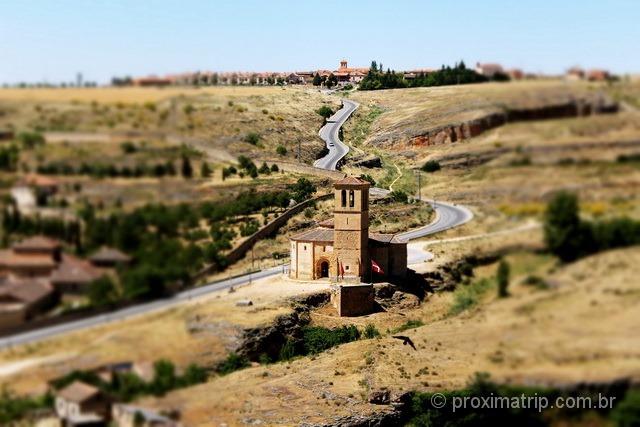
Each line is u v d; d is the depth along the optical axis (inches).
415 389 3531.0
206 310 2861.7
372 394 3592.5
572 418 2247.8
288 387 3703.3
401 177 6737.2
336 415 3472.0
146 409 2096.5
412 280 4869.6
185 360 2268.7
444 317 3914.9
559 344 2356.1
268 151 7239.2
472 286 3011.8
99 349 2044.8
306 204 6333.7
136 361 2118.6
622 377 2218.3
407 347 3966.5
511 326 2514.8
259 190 6023.6
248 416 3351.4
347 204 5019.7
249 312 4175.7
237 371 3737.7
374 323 4640.8
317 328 4473.4
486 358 2628.0
